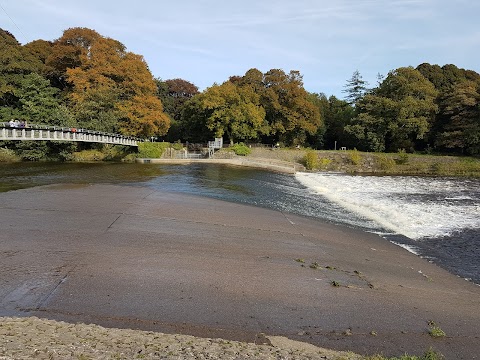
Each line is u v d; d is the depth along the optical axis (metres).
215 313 7.54
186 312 7.50
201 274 9.45
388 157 53.62
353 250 13.53
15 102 48.78
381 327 7.52
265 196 25.02
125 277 8.93
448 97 61.00
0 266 9.16
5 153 43.16
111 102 49.66
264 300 8.29
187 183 27.55
